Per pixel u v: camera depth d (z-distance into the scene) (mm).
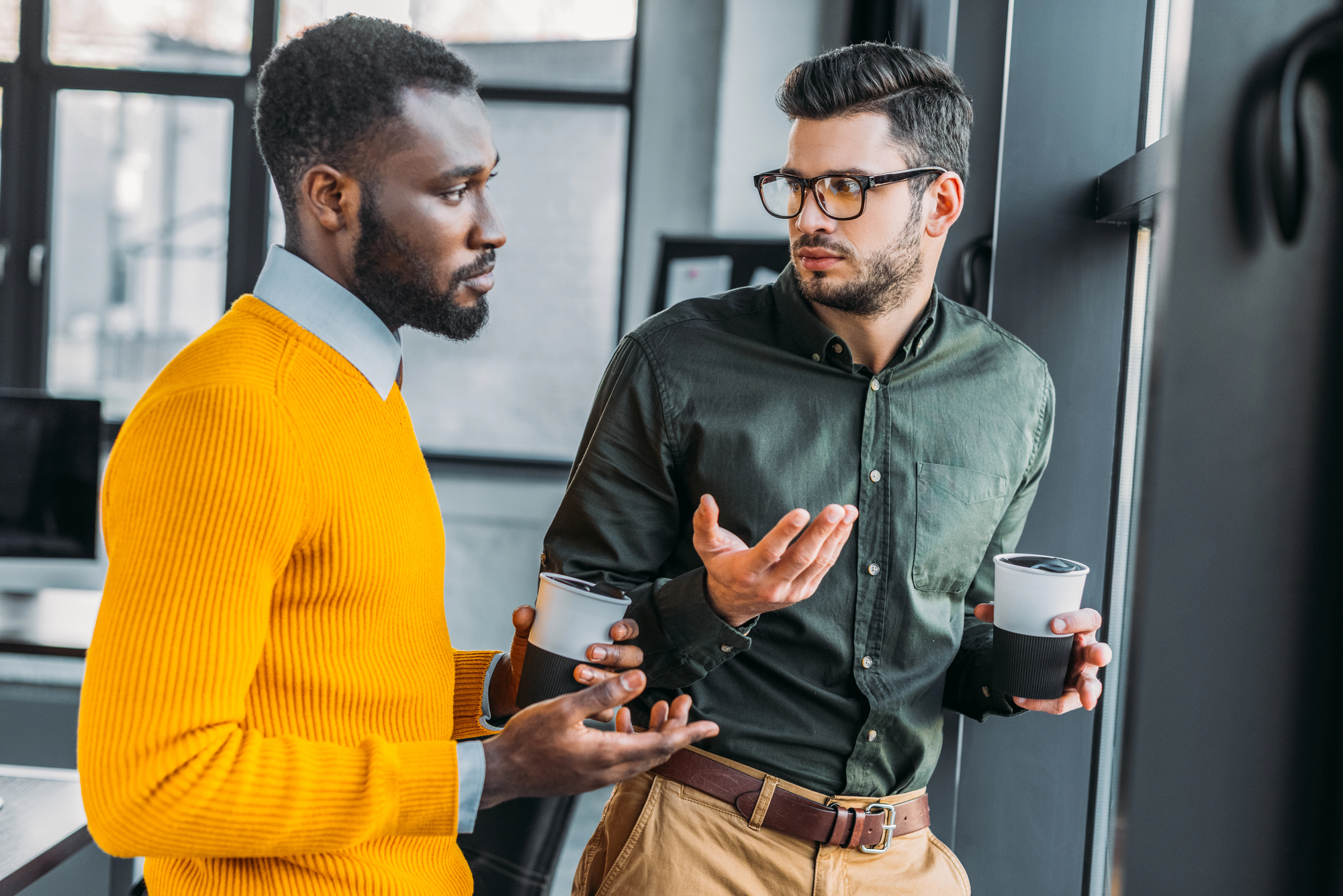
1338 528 756
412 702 916
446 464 4871
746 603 1003
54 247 4930
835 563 1197
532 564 4855
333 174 864
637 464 1225
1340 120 738
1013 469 1285
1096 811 1609
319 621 845
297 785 759
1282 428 757
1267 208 745
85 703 748
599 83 4883
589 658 985
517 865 1469
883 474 1210
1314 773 766
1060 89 1543
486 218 911
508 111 4941
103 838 745
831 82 1120
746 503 1197
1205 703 771
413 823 808
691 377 1214
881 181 1104
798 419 1207
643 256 4801
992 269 1571
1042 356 1559
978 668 1268
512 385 5016
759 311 1273
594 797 3988
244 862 840
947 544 1226
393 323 939
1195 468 761
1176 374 755
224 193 4953
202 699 737
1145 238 1514
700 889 1156
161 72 4836
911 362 1238
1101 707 1597
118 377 5008
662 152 4762
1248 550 764
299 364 853
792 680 1182
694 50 4715
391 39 863
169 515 743
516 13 4891
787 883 1164
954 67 1896
